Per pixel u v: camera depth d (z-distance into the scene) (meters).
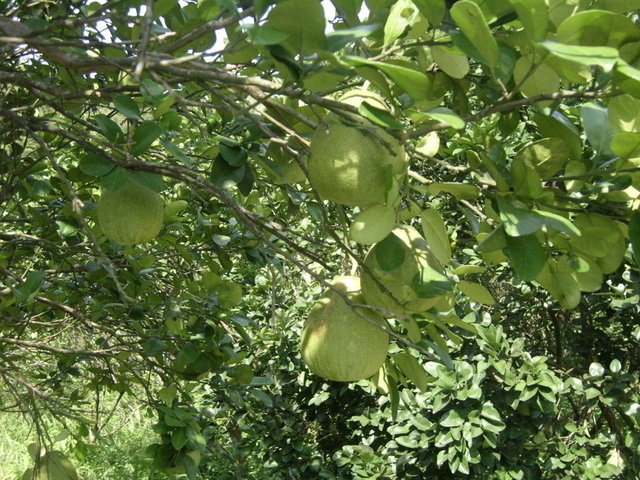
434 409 4.25
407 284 1.74
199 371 3.07
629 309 5.08
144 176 1.77
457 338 1.88
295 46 1.42
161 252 3.79
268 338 5.66
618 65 1.08
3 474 8.05
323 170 1.58
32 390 3.08
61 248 2.93
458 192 1.65
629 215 1.62
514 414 4.60
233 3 1.37
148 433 9.38
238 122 2.26
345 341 1.81
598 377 4.62
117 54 2.33
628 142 1.43
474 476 4.58
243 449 5.68
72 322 3.62
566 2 1.60
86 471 7.95
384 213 1.56
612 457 4.82
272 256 3.64
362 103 1.42
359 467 5.16
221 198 1.84
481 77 2.24
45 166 3.00
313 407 5.70
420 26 1.79
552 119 1.63
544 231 1.66
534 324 6.48
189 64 1.54
